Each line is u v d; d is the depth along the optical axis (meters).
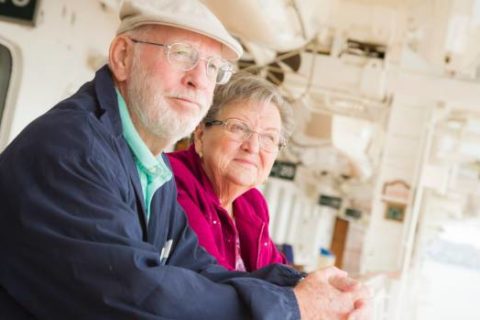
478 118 8.39
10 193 1.21
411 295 11.74
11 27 3.09
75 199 1.20
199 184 2.06
